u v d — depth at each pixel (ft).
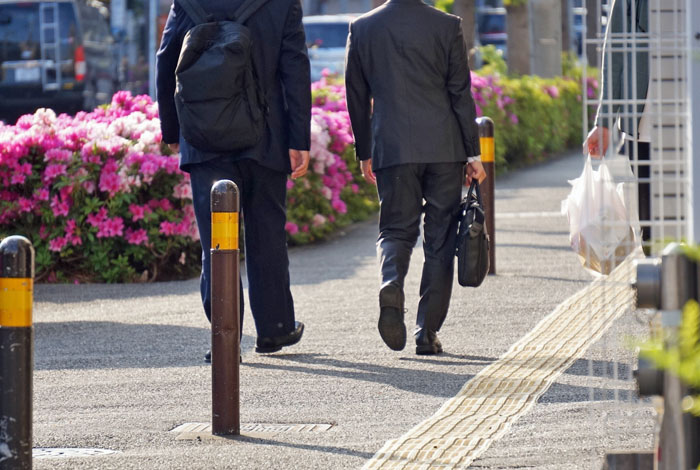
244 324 65.57
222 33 52.24
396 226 53.78
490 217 78.28
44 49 203.00
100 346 60.85
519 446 38.40
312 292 75.77
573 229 46.60
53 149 85.20
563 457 36.65
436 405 45.47
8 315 31.78
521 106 165.37
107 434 42.52
